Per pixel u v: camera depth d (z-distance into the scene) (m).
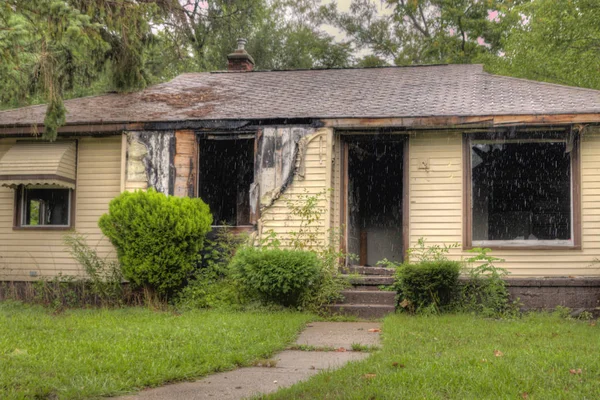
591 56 18.58
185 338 8.16
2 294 13.88
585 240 12.12
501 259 12.12
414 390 5.46
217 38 29.86
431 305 10.83
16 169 13.54
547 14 18.97
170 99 15.32
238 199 15.35
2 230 14.20
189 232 11.99
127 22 13.81
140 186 13.49
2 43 11.27
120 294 12.77
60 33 11.84
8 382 5.71
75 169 14.05
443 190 12.78
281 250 11.70
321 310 11.16
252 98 14.94
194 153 13.44
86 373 6.23
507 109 12.17
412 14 34.84
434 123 12.22
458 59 31.58
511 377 5.82
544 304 11.34
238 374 6.68
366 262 15.82
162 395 5.78
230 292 11.76
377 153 15.32
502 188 12.88
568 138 12.16
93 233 13.85
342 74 17.16
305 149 12.86
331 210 12.95
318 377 6.15
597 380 5.80
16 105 19.50
